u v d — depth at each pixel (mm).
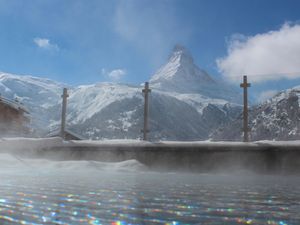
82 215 2387
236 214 2430
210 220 2197
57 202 3045
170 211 2561
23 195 3562
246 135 12203
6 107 27531
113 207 2766
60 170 9234
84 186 4648
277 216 2354
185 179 6812
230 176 8727
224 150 10969
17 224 2084
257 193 3998
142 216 2342
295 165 10188
